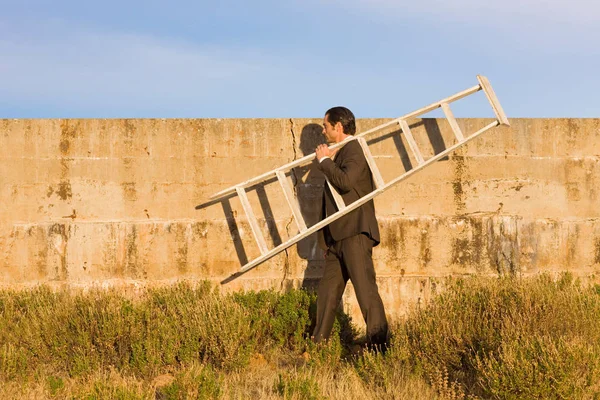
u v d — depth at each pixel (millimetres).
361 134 6012
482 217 6859
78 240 6652
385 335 5645
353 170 5641
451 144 6855
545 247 6891
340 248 5770
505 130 6910
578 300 5543
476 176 6875
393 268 6820
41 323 5605
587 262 6914
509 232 6871
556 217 6918
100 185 6695
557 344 4629
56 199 6668
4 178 6637
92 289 6398
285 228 6773
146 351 5270
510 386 4379
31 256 6617
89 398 4297
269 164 6801
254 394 4773
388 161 6828
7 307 5969
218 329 5473
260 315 6070
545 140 6934
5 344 5219
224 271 6750
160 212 6734
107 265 6672
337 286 5836
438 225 6844
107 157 6711
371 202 5875
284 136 6809
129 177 6719
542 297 5410
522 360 4414
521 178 6906
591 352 4516
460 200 6879
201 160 6762
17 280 6609
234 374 5195
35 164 6656
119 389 4422
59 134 6680
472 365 4887
